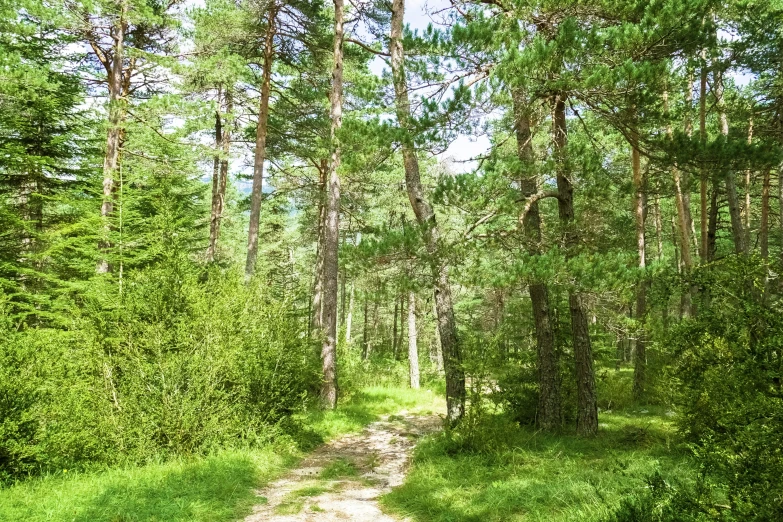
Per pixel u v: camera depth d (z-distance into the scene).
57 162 16.09
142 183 15.77
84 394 8.65
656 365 10.79
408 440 11.70
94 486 6.93
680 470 6.27
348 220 24.36
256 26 15.70
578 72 7.75
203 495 6.77
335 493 7.48
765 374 3.71
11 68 12.03
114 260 12.92
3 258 14.35
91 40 14.02
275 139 18.75
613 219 14.54
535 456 8.21
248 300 11.24
